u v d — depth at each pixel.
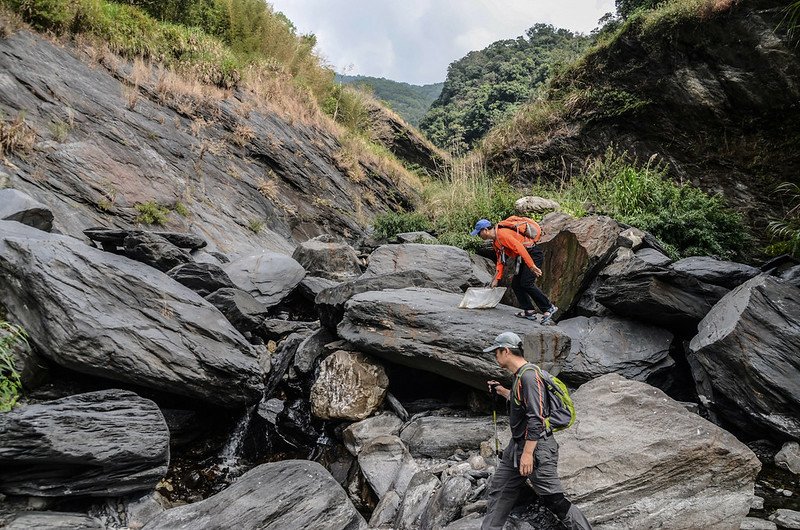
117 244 7.15
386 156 20.34
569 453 4.22
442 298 6.52
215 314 6.02
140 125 10.50
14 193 6.27
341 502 4.26
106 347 4.84
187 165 10.71
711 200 9.87
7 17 10.12
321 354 6.77
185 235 8.09
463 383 5.95
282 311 8.48
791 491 4.52
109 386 5.25
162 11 15.68
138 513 4.27
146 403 4.60
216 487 5.26
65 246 5.30
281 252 10.74
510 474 3.51
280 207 12.23
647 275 6.35
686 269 7.19
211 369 5.43
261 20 18.88
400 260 8.16
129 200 8.77
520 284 5.77
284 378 6.75
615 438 4.23
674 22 12.30
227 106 13.57
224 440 5.85
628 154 13.91
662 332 6.55
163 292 5.58
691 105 12.37
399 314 6.00
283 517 4.00
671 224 9.22
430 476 4.64
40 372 4.92
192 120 12.19
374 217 15.13
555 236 7.35
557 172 15.38
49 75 9.73
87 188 8.34
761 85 11.11
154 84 12.15
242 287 8.01
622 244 7.79
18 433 3.78
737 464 3.95
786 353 5.16
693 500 3.90
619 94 13.90
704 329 5.88
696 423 4.18
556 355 5.50
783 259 6.92
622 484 3.95
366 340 6.09
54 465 3.98
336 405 5.93
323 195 14.04
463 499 4.17
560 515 3.47
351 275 9.77
